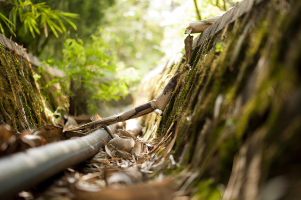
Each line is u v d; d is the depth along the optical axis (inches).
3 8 175.9
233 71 63.2
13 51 134.8
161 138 103.0
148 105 114.5
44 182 61.2
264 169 42.6
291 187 38.1
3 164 45.7
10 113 100.7
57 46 261.1
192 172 58.4
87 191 49.2
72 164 67.8
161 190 47.7
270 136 43.9
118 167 80.0
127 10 578.9
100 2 290.2
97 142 93.8
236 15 76.5
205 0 168.6
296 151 39.4
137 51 713.0
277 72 47.3
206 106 65.4
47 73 185.6
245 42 63.5
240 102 54.8
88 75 206.5
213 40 91.1
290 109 42.0
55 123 159.0
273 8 58.1
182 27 225.8
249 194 43.3
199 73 86.5
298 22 47.4
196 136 65.1
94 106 206.8
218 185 50.5
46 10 133.9
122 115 114.0
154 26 658.8
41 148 57.1
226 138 53.3
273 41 51.3
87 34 290.0
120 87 238.7
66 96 224.1
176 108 99.3
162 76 182.9
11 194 45.4
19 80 128.6
